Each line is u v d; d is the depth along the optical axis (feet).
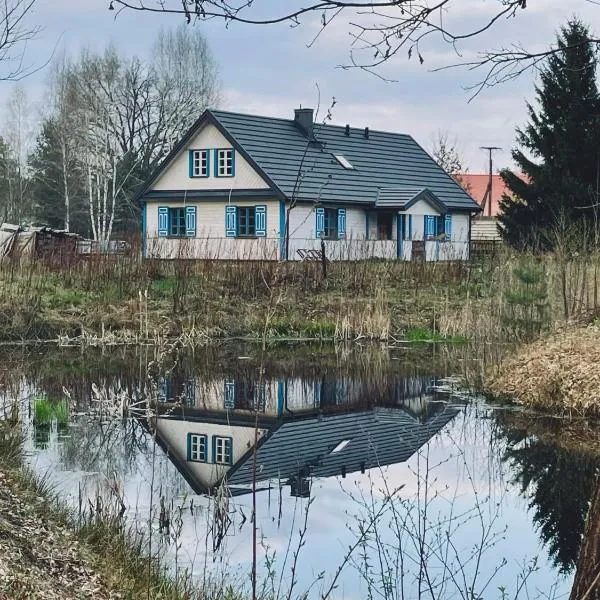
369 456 50.16
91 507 33.99
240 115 138.41
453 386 70.54
